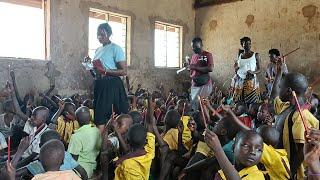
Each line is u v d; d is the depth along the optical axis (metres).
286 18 8.68
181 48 9.97
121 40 8.54
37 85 6.76
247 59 5.26
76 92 7.45
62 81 7.20
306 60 8.36
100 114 3.27
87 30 7.64
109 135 3.31
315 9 8.20
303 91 2.05
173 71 9.66
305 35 8.38
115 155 3.12
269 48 8.98
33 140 3.00
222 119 2.43
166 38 9.67
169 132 3.30
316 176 1.41
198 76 5.10
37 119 3.12
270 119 3.18
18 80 6.44
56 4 7.06
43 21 6.93
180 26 9.92
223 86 9.82
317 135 1.46
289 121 2.05
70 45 7.33
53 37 7.03
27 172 2.46
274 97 2.98
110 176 2.99
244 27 9.41
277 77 2.99
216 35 9.95
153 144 2.70
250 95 5.18
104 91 3.29
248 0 9.30
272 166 1.99
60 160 1.90
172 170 3.10
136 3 8.68
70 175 1.86
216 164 2.46
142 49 8.87
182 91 9.84
